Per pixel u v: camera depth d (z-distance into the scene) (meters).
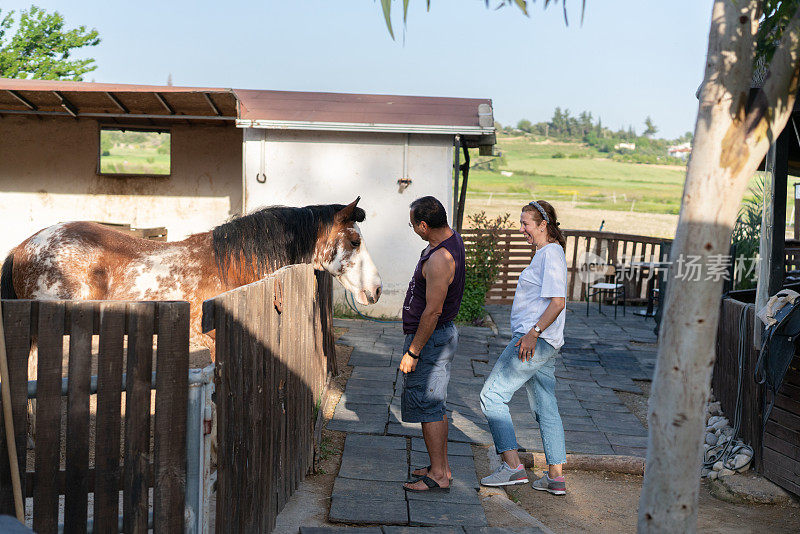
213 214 12.09
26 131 11.91
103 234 4.86
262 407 3.36
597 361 9.20
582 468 5.41
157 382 2.53
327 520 3.87
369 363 7.73
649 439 2.46
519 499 4.59
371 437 5.36
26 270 4.69
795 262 9.81
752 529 4.35
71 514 2.54
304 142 10.56
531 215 4.54
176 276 4.74
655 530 2.43
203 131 12.00
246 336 3.05
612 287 12.62
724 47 2.24
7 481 2.49
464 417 6.21
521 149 163.88
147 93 9.51
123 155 71.31
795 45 2.23
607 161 142.50
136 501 2.57
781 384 4.89
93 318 2.53
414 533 3.73
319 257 5.52
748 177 2.27
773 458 4.99
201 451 2.61
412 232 10.66
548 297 4.37
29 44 20.11
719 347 6.72
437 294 4.08
